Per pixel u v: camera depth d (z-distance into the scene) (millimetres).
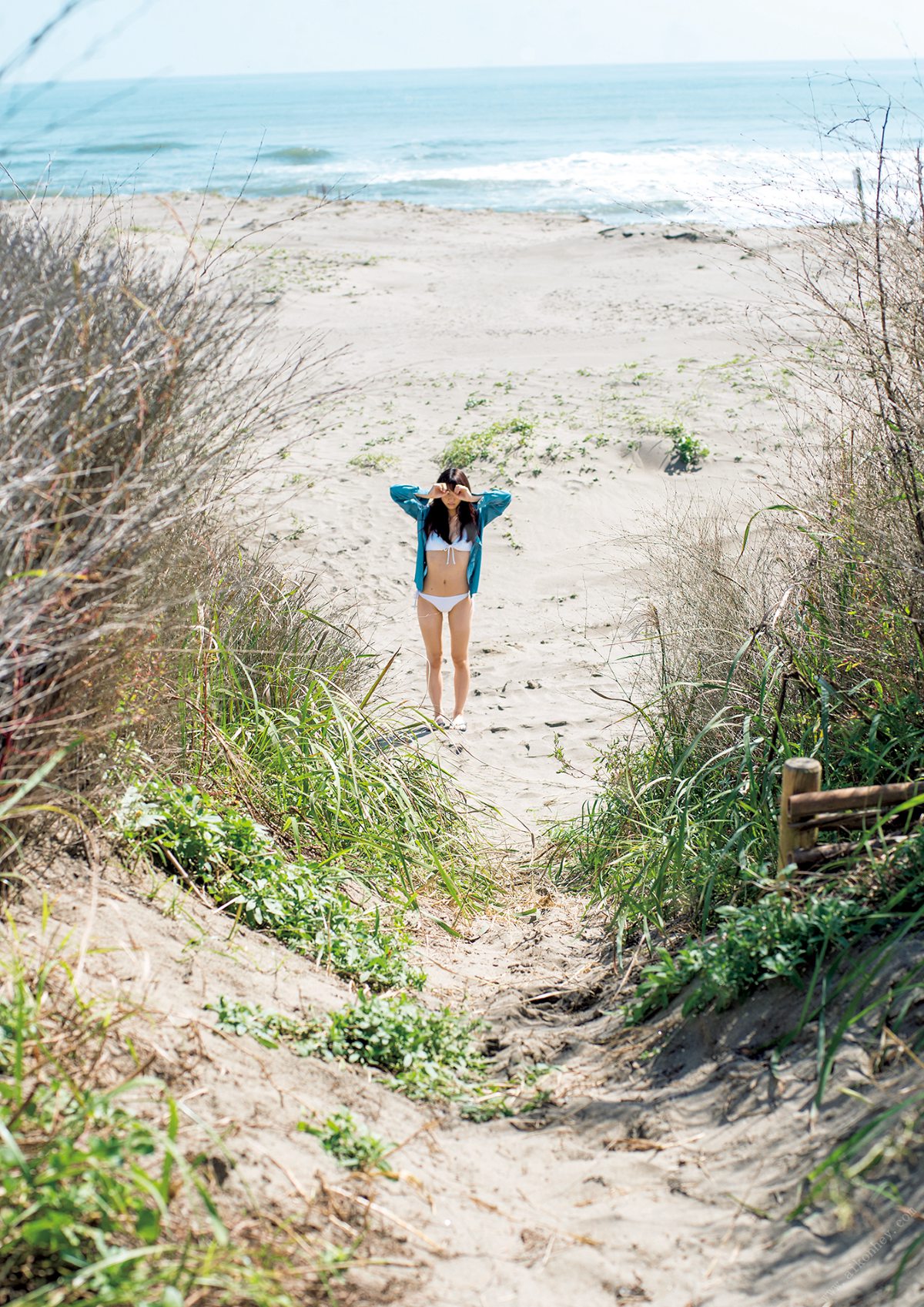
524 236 30469
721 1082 3279
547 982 4453
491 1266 2627
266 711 5469
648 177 46094
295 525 11594
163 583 4102
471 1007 4258
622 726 7594
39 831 3537
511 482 12500
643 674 7836
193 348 3859
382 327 20328
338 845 5180
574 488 12273
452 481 7402
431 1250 2637
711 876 4266
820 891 3715
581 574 10625
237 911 4105
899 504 4672
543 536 11461
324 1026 3555
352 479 12891
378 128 95875
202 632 4516
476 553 7590
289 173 52125
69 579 3051
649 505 11742
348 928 4406
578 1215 2848
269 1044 3254
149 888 3896
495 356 18234
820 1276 2473
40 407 3164
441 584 7586
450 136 82125
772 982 3545
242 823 4488
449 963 4699
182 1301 2045
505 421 14328
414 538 11438
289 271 24312
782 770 4523
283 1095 3041
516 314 21234
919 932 3383
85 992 3000
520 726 7777
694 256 25422
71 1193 2193
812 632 5023
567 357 17906
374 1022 3609
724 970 3559
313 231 30578
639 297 22000
